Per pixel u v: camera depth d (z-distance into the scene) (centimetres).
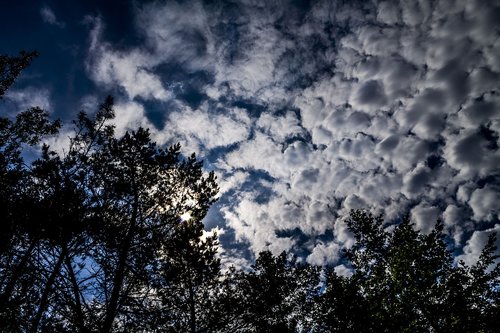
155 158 996
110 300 794
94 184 974
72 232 833
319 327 1288
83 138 1120
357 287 1270
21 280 842
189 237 955
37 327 772
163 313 871
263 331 991
